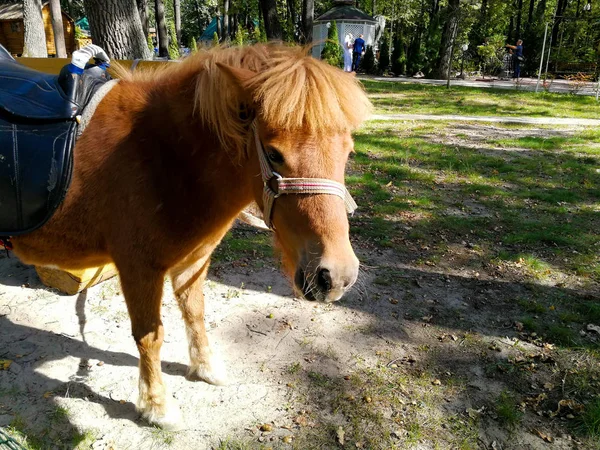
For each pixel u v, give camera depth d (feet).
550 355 9.93
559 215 17.65
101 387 8.54
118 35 19.47
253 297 11.75
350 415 8.12
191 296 8.33
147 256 6.47
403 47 84.33
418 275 13.12
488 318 11.24
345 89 5.26
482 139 29.43
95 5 19.07
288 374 9.09
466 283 12.80
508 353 9.96
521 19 113.50
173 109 6.39
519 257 14.10
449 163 23.72
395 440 7.66
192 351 8.74
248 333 10.32
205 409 8.13
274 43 6.25
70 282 10.91
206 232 6.75
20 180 6.22
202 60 6.42
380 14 104.47
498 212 17.84
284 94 4.98
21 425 7.55
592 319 11.28
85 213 6.55
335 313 11.23
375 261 13.82
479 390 8.88
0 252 13.25
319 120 5.00
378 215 17.19
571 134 31.65
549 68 80.28
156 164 6.26
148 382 7.52
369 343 10.16
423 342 10.28
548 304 11.88
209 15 140.36
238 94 5.56
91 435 7.46
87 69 7.03
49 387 8.45
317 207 5.17
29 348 9.44
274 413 8.11
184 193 6.32
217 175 6.31
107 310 10.92
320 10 115.85
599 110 42.01
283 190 5.25
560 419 8.22
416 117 36.58
